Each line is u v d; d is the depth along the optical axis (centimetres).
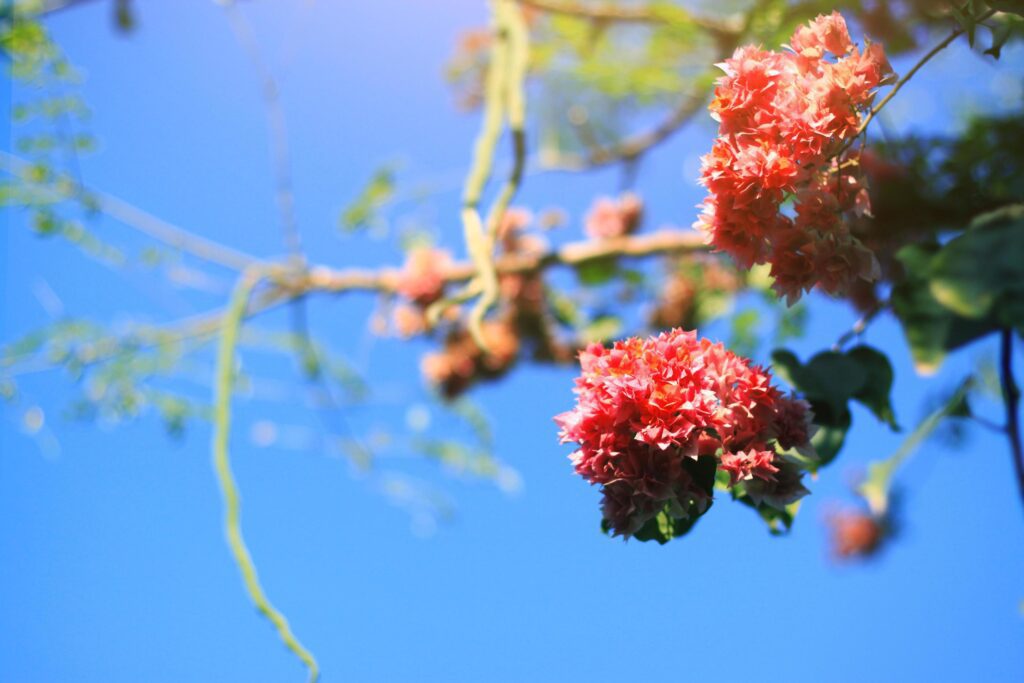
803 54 106
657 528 108
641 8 223
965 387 125
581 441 105
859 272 105
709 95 225
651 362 105
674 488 104
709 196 107
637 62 238
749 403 105
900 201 143
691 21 216
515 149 153
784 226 105
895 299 117
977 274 107
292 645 137
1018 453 114
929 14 147
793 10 156
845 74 104
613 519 104
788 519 114
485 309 146
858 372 120
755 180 104
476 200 152
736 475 104
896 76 106
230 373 156
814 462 115
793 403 107
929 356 115
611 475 104
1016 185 142
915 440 128
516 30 155
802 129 104
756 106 105
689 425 103
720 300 234
